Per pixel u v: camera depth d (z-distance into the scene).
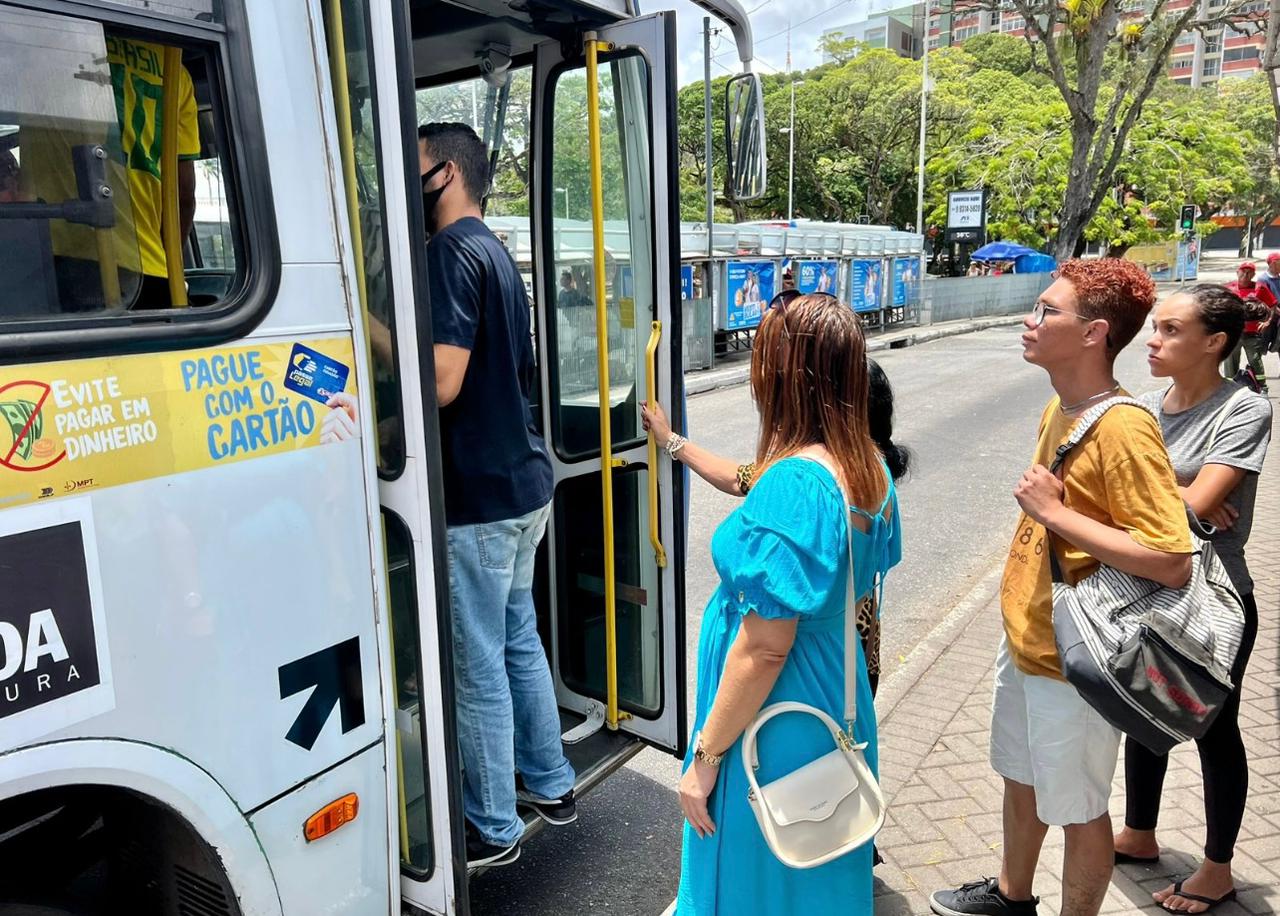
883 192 38.81
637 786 3.62
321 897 1.94
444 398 2.41
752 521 1.75
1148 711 2.01
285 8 1.79
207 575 1.67
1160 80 42.69
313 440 1.84
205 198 1.73
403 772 2.19
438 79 3.47
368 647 1.99
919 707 4.16
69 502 1.47
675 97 2.83
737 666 1.77
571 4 2.76
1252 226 68.88
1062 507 2.13
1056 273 2.27
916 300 24.88
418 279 1.96
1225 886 2.74
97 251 1.60
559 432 3.35
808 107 37.97
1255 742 3.66
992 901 2.72
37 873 1.94
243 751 1.75
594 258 3.01
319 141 1.86
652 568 3.17
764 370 1.87
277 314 1.77
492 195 3.36
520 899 2.94
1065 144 32.94
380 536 2.00
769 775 1.83
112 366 1.53
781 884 1.86
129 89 1.65
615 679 3.22
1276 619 4.83
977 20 83.06
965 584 5.95
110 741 1.54
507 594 2.65
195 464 1.64
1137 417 2.09
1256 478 2.56
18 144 1.49
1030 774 2.54
